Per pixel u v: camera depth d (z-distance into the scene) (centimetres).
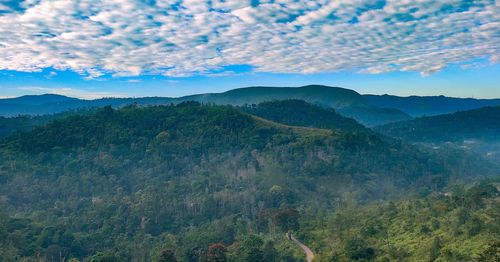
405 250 9850
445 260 8406
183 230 16575
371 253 10162
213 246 11469
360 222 13600
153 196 19300
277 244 13138
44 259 12638
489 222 9550
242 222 15775
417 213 12444
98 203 19125
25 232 14288
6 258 11888
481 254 7269
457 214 10525
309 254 11888
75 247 14138
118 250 13775
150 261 12719
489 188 12438
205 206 18662
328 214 16250
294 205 18950
